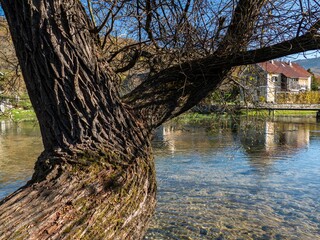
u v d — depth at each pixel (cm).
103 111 232
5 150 1311
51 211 179
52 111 220
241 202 637
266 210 592
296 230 502
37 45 212
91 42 236
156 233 477
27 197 185
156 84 299
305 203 634
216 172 912
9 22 218
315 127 2230
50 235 167
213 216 557
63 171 207
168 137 1677
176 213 567
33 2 209
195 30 299
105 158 223
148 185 245
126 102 277
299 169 948
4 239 155
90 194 198
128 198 214
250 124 558
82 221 181
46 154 222
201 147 1363
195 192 709
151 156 267
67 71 218
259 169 949
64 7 216
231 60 287
